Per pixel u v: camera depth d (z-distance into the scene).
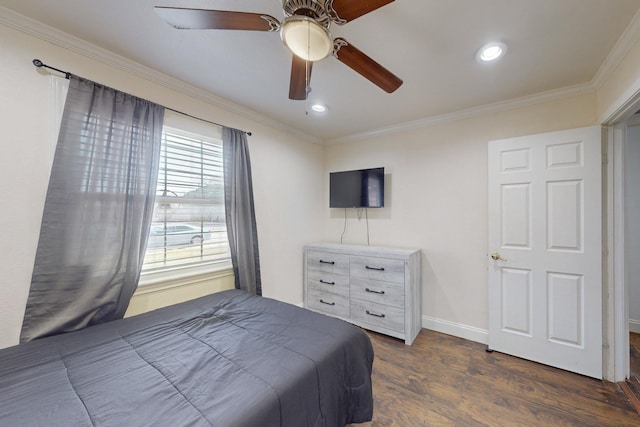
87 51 1.56
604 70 1.74
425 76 1.88
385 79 1.43
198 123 2.15
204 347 1.22
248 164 2.47
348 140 3.33
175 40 1.52
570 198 1.93
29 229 1.39
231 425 0.77
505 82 1.96
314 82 1.97
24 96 1.38
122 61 1.69
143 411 0.82
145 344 1.25
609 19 1.32
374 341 2.44
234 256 2.30
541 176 2.03
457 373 1.93
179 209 2.07
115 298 1.61
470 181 2.47
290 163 3.03
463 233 2.51
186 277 2.07
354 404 1.30
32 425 0.75
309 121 2.79
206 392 0.91
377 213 3.09
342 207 3.22
